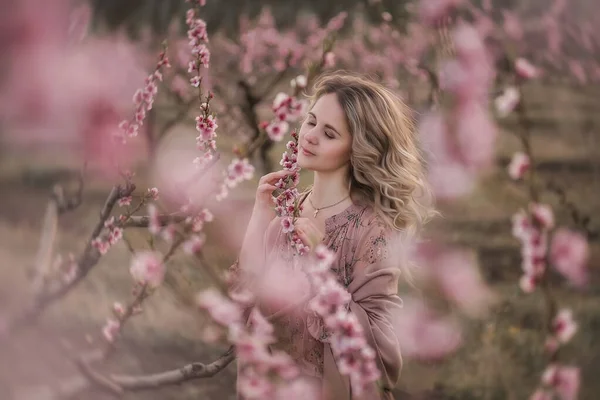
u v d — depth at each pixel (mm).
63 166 5992
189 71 2389
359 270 1951
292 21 5871
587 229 2061
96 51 1477
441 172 3098
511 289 4188
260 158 4785
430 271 3570
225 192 2240
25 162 5949
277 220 2072
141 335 3365
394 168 2076
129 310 2217
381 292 1922
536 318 3686
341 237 1998
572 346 3344
